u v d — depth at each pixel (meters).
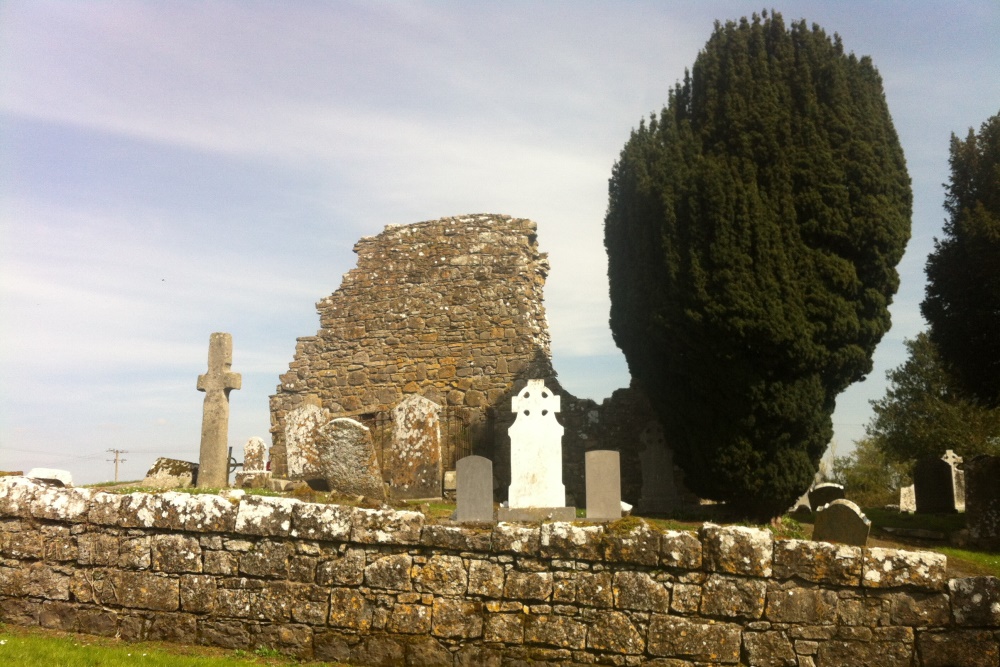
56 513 10.30
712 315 14.07
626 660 9.09
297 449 18.19
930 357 33.12
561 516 11.70
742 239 14.16
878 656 8.84
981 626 8.79
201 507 10.02
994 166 16.23
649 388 15.66
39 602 10.16
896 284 14.42
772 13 15.62
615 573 9.30
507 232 20.50
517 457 12.21
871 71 15.35
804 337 13.73
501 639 9.30
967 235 16.06
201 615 9.82
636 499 17.91
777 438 14.09
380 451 19.78
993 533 13.73
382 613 9.50
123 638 9.86
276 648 9.59
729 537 9.20
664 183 15.05
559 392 18.98
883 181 14.26
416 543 9.62
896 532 14.70
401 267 20.86
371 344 20.67
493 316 19.98
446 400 19.78
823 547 9.11
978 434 30.14
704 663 8.99
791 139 14.60
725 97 15.20
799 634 8.95
